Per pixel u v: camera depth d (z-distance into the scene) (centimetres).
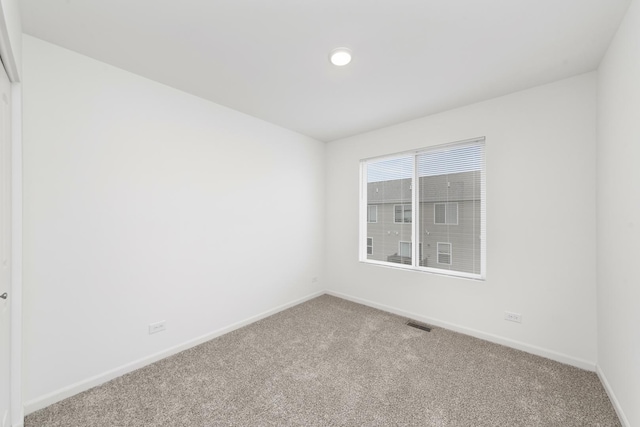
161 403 179
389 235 356
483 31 168
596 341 213
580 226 220
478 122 272
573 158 223
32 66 172
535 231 241
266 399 184
